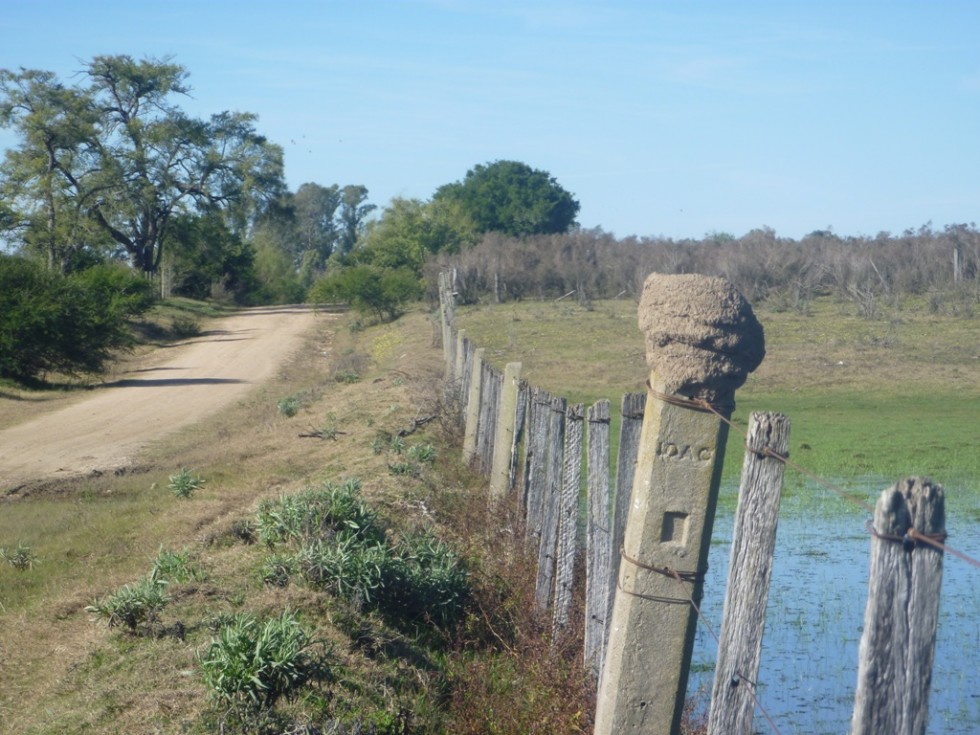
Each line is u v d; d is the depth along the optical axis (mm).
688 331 4273
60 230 60625
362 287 50281
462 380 18094
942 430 20016
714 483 4398
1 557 10602
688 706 5930
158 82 66000
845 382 26641
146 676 6402
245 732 5586
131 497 14148
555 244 52219
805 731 6578
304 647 6164
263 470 15078
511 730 6141
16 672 7270
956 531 11953
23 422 23391
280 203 75125
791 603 9258
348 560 7656
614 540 5754
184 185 69750
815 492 14500
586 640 6359
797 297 42062
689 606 4434
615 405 23672
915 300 41938
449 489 11852
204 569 8500
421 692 6496
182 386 30672
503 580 8531
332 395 24297
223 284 79812
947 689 7285
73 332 31000
